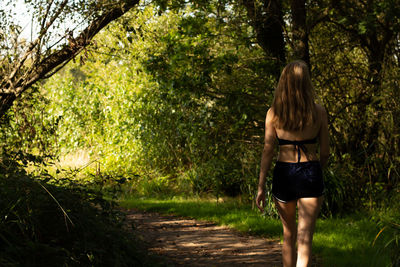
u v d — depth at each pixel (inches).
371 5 298.4
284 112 127.2
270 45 304.2
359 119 328.2
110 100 479.2
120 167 436.5
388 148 297.6
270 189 274.8
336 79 342.0
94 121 485.4
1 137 230.7
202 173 374.3
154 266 151.0
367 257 178.5
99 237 133.4
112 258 134.0
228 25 292.5
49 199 130.0
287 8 315.9
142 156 435.8
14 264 99.3
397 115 287.4
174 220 282.7
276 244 216.4
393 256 147.3
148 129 431.8
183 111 367.2
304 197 124.8
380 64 323.3
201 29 295.1
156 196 382.9
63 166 437.7
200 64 297.7
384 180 311.1
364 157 324.5
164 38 297.9
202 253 199.3
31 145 237.3
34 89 239.5
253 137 326.0
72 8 202.5
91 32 217.2
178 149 434.0
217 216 286.2
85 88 499.2
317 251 196.9
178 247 210.8
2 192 121.2
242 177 331.6
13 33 201.3
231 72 297.7
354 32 332.8
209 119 324.2
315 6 326.0
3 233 115.8
